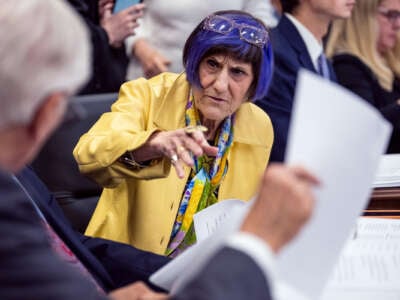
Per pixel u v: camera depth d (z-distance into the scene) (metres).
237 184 2.53
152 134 2.18
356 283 1.86
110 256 2.12
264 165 2.57
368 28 4.14
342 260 1.96
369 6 4.12
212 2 3.85
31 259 1.11
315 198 1.24
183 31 3.89
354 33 4.16
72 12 1.19
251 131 2.53
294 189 1.18
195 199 2.45
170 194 2.44
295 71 3.51
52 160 2.67
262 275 1.15
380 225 2.20
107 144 2.26
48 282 1.11
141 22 4.00
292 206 1.18
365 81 4.09
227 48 2.29
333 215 1.30
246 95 2.43
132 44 3.95
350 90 4.09
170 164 2.22
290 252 1.29
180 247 2.47
